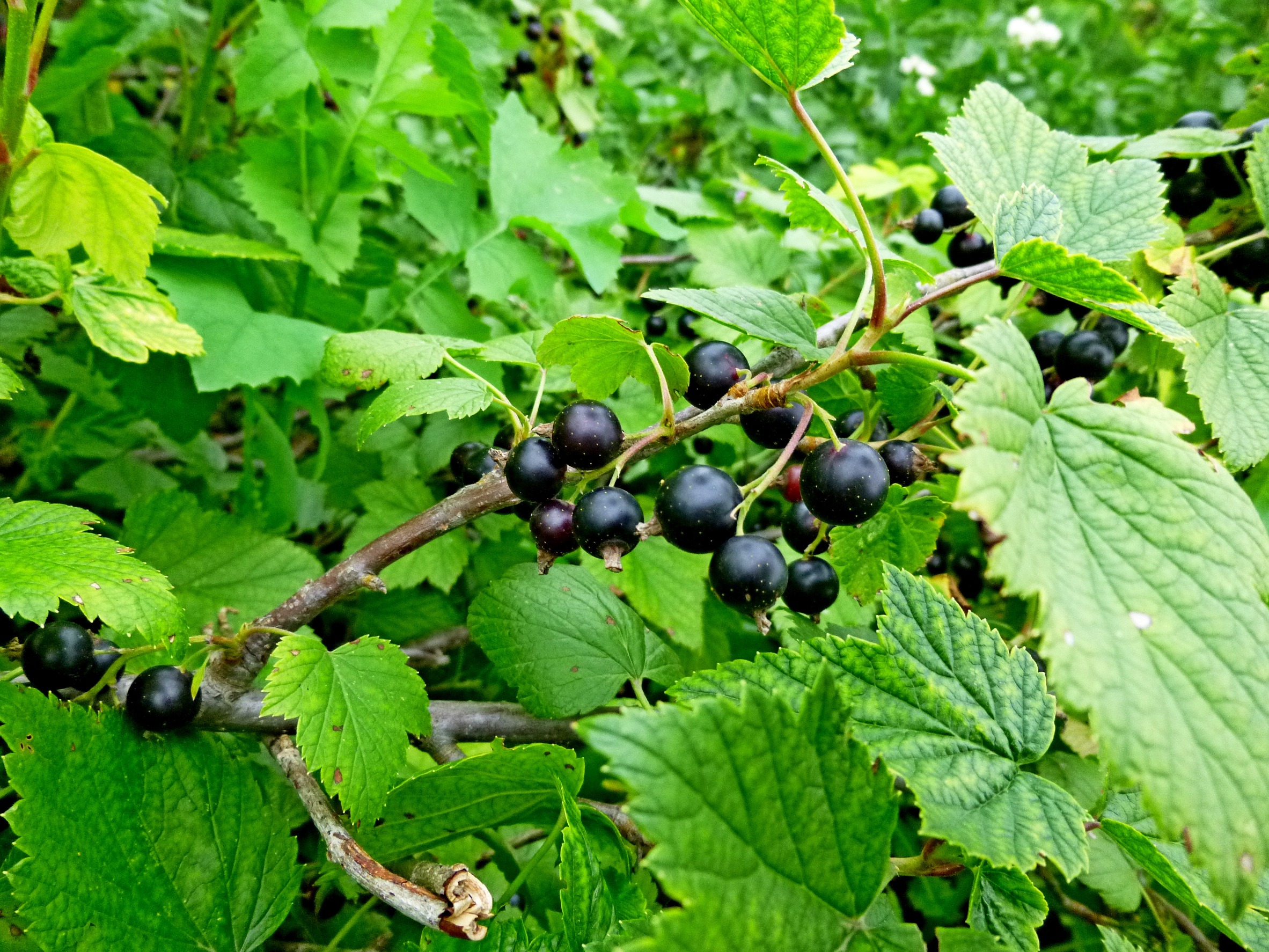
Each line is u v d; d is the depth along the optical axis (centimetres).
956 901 21
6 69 13
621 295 32
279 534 25
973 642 14
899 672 13
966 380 13
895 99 59
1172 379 21
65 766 13
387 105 24
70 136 26
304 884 17
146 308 18
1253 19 69
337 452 28
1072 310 19
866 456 12
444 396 17
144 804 13
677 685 13
